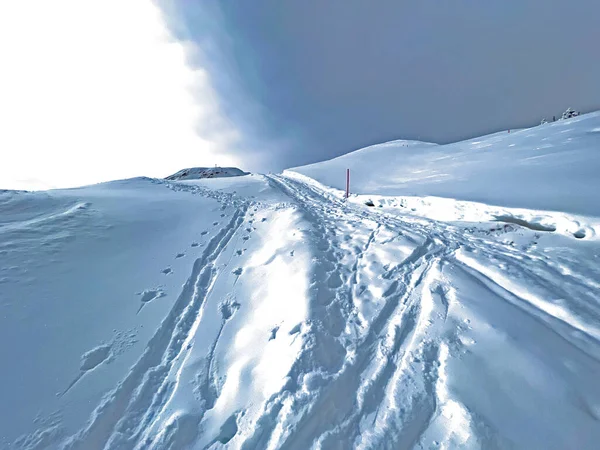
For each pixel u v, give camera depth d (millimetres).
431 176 15516
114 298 5195
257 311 5133
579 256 6230
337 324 4707
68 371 3771
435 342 4172
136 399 3598
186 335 4684
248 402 3516
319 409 3307
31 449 2949
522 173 11570
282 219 9219
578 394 3283
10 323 4215
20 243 6027
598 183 8875
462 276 5789
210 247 7523
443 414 3189
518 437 2895
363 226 9102
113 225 7672
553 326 4414
